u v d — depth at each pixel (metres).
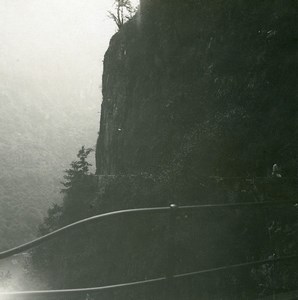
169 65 28.03
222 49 21.70
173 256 3.53
